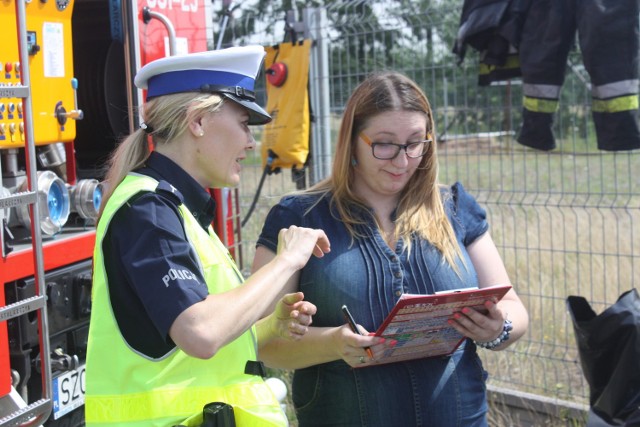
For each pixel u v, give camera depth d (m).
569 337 5.38
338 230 2.64
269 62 5.80
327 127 5.81
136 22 3.88
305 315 2.37
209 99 2.06
